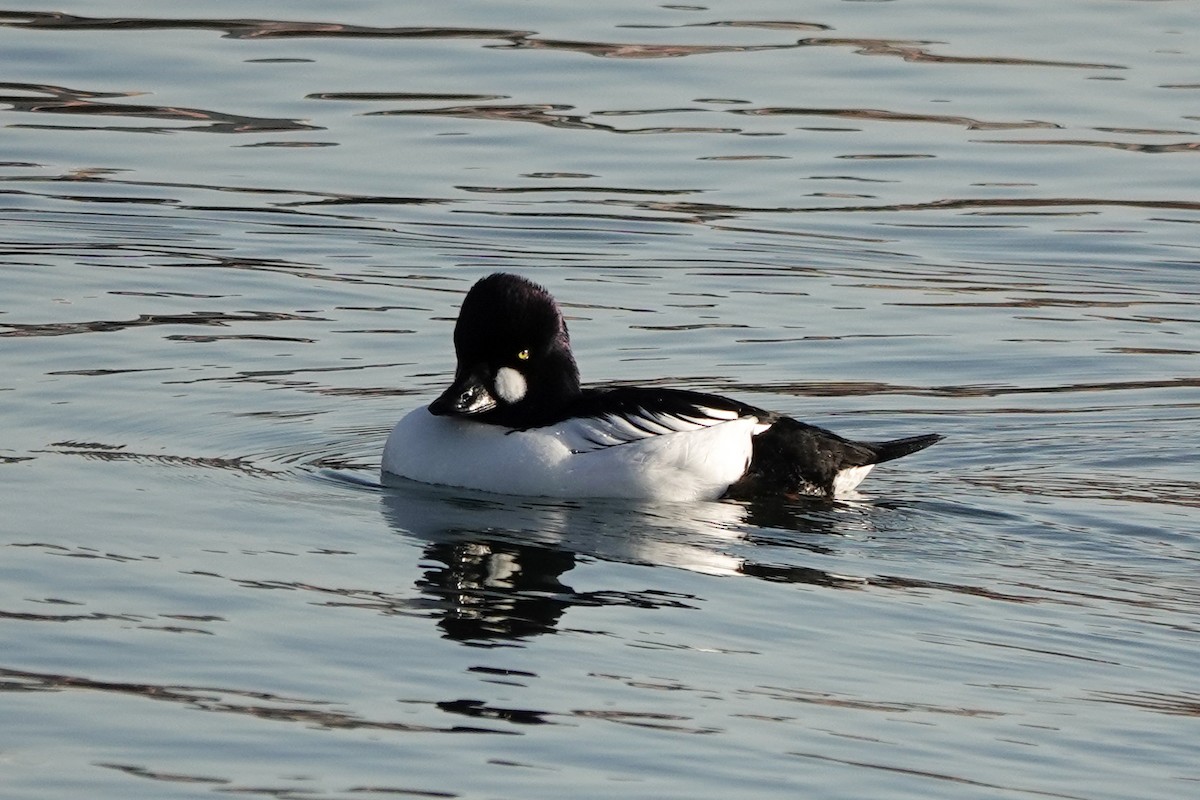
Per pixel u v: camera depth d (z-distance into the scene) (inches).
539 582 404.8
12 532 422.0
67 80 852.0
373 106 834.8
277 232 715.4
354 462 501.7
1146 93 855.1
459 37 912.3
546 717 328.2
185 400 543.8
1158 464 513.3
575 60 885.2
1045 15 963.3
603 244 710.5
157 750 308.3
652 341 614.9
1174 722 337.1
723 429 480.1
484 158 787.4
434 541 432.5
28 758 303.4
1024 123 823.7
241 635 361.4
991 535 451.5
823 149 798.5
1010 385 582.9
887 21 949.2
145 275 667.4
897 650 369.7
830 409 556.4
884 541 443.2
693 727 326.3
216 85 851.4
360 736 316.8
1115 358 608.7
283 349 597.0
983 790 306.2
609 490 477.1
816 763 313.6
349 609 380.5
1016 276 689.6
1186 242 720.3
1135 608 398.9
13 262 674.8
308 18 935.7
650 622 380.8
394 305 645.9
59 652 347.9
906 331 631.2
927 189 764.6
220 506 453.1
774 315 643.5
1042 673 359.6
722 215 737.0
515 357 487.8
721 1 977.5
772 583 409.4
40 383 550.9
